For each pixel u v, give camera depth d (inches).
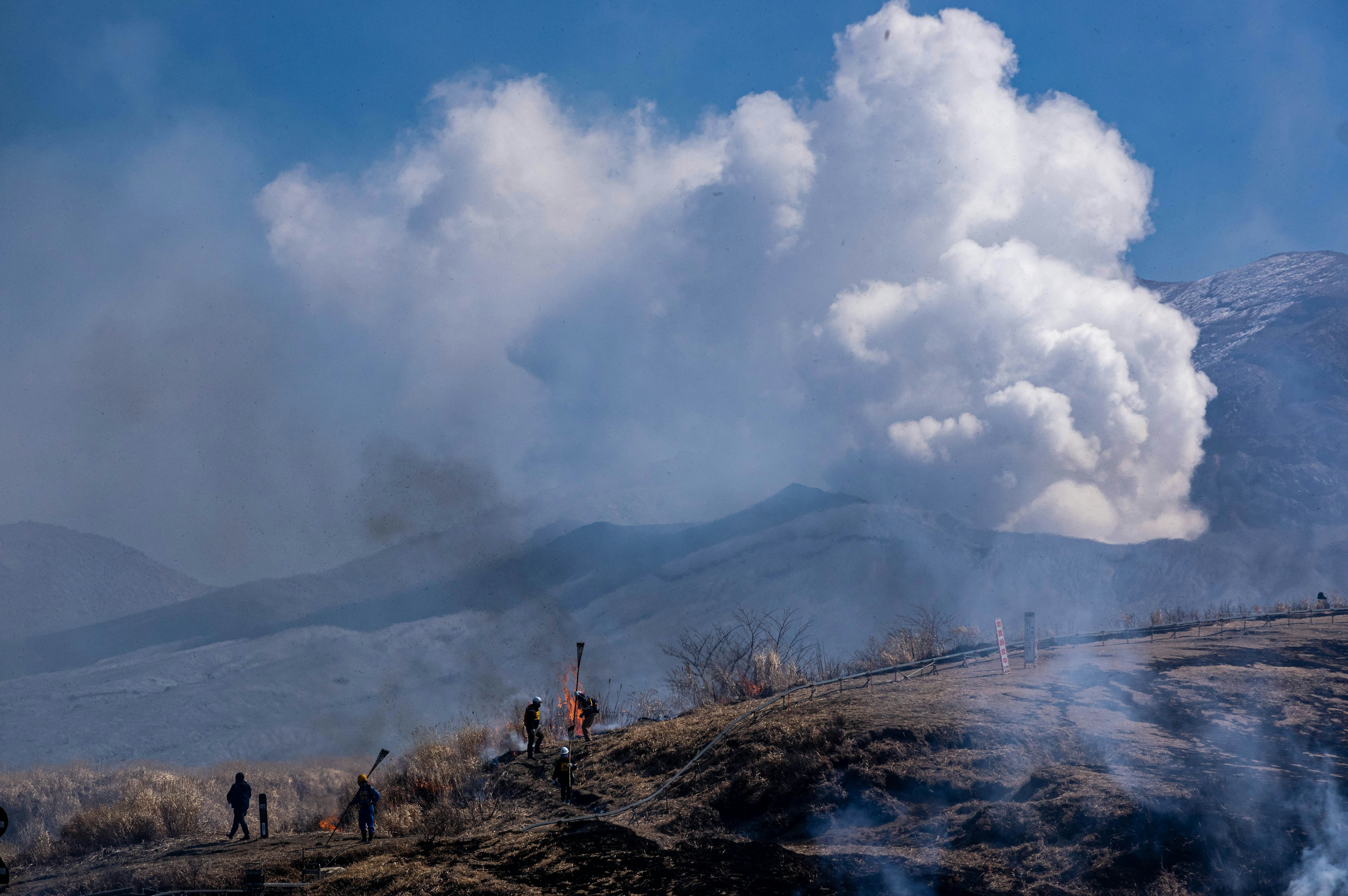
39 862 794.2
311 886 603.2
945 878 469.1
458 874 570.9
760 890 482.6
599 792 709.3
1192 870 449.1
